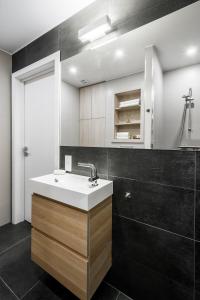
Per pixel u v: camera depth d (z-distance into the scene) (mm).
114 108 1246
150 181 1087
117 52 1219
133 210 1159
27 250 1644
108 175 1273
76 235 992
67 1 1320
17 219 2152
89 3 1339
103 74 1297
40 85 1969
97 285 1062
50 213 1132
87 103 1386
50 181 1256
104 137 1293
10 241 1775
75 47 1441
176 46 1004
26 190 2195
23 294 1187
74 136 1476
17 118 2096
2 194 2082
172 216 1016
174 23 1001
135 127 1153
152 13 1064
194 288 961
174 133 1011
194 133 957
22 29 1642
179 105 1000
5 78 2043
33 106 2055
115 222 1237
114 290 1248
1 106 2021
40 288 1235
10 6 1368
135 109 1154
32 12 1433
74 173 1490
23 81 2141
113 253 1258
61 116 1562
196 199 937
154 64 1074
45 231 1169
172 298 1037
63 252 1064
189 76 973
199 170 925
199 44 944
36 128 2037
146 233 1112
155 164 1065
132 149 1156
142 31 1104
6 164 2109
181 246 992
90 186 1095
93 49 1333
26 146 2166
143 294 1146
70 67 1475
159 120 1062
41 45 1723
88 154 1389
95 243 1029
